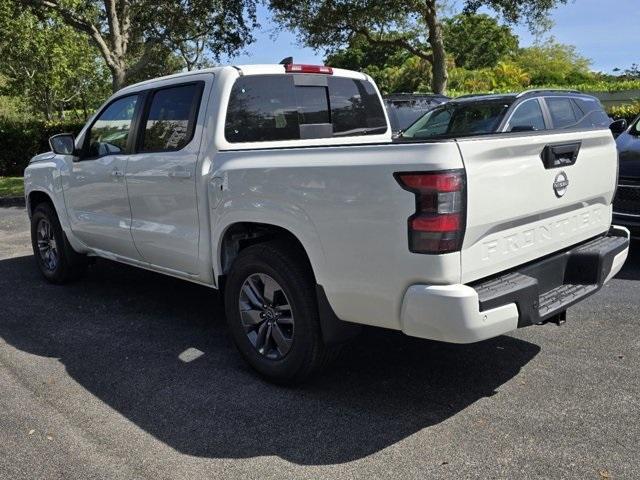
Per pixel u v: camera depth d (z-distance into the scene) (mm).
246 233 4160
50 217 6105
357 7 14203
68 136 5543
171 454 3162
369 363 4211
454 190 2949
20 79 29234
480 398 3672
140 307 5559
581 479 2854
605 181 4098
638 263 6586
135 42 17125
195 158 4273
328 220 3357
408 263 3070
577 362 4125
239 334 4051
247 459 3104
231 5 15039
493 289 3174
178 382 3998
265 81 4539
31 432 3396
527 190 3355
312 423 3438
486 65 60531
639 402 3555
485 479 2879
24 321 5238
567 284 3836
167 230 4594
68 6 15133
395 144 3123
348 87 5223
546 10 14227
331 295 3449
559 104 8750
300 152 3547
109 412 3615
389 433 3311
